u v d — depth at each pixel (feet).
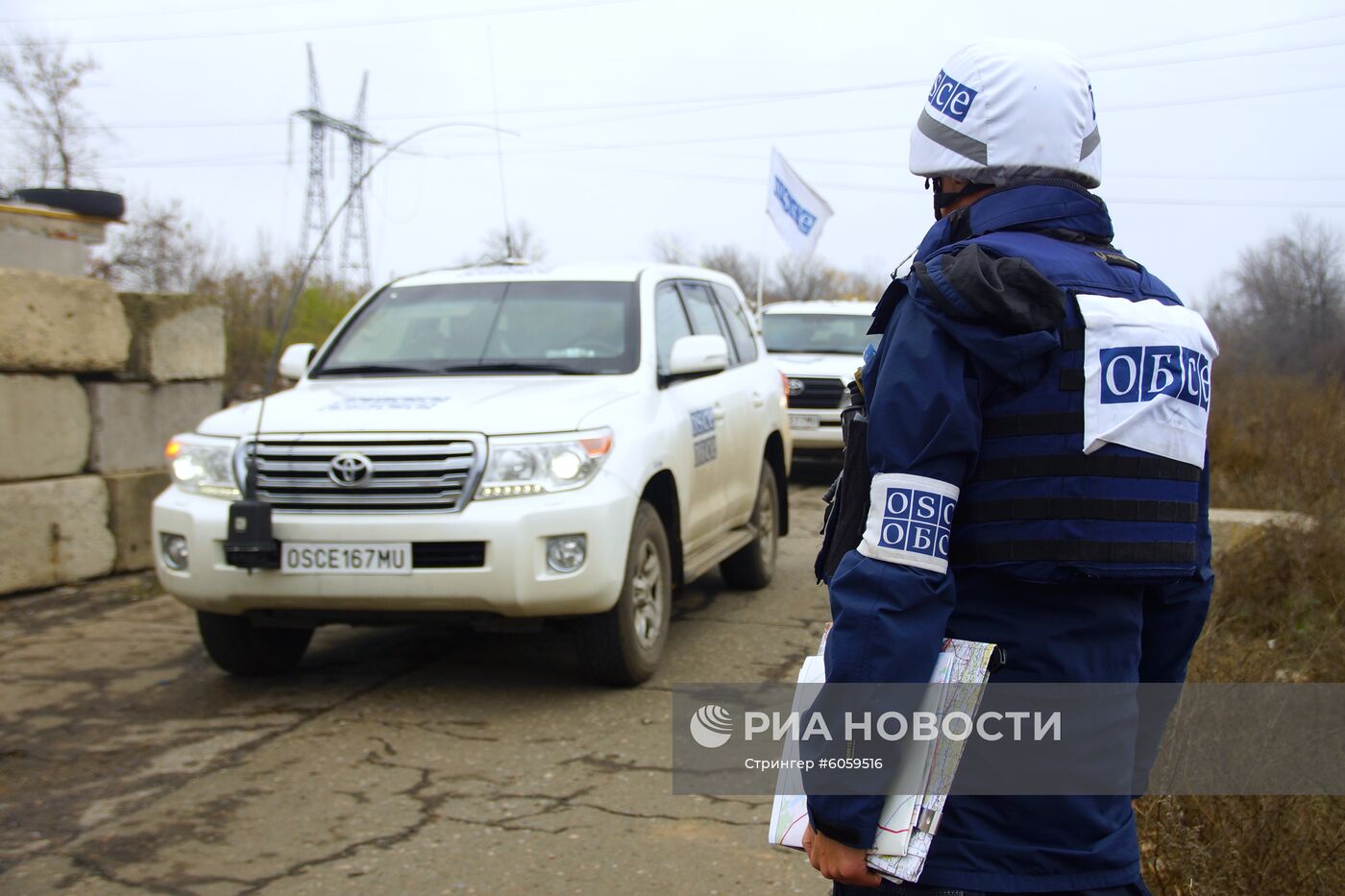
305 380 19.95
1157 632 6.74
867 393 6.16
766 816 13.00
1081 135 6.37
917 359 5.72
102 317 25.22
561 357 19.42
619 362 19.26
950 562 5.96
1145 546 5.77
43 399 24.30
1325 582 18.70
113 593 24.31
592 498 16.17
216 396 28.78
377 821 12.88
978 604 5.95
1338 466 25.05
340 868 11.76
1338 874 9.98
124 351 25.84
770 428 24.75
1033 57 6.35
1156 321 5.92
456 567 15.87
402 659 19.43
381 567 15.88
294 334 63.05
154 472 26.86
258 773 14.30
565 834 12.53
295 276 65.98
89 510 25.17
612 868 11.73
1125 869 5.97
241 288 65.82
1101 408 5.73
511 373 19.27
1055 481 5.74
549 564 15.97
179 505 16.87
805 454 44.42
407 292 21.61
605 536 16.17
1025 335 5.61
